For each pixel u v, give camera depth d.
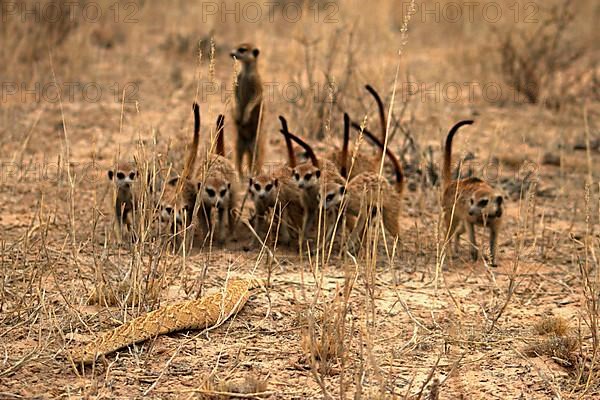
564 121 19.67
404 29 9.02
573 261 11.81
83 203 13.13
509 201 14.74
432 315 9.70
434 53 24.95
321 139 17.34
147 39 25.92
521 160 16.59
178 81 21.62
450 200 12.17
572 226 13.07
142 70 22.64
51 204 12.97
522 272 11.51
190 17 27.38
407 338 9.19
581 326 9.66
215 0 28.19
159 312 8.96
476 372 8.57
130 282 9.55
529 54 21.66
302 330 8.94
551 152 17.00
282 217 12.19
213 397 7.80
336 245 12.03
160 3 28.39
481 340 9.24
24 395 7.70
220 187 11.67
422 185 14.40
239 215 12.26
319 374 8.30
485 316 9.80
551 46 22.67
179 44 24.55
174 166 13.25
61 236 11.63
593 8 28.19
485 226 11.80
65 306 9.35
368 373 8.34
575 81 21.55
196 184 11.77
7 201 13.12
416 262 11.60
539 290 10.85
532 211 13.87
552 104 20.94
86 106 19.19
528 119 19.84
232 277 10.52
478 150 17.22
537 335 9.43
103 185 13.91
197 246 11.93
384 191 12.05
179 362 8.45
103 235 11.80
